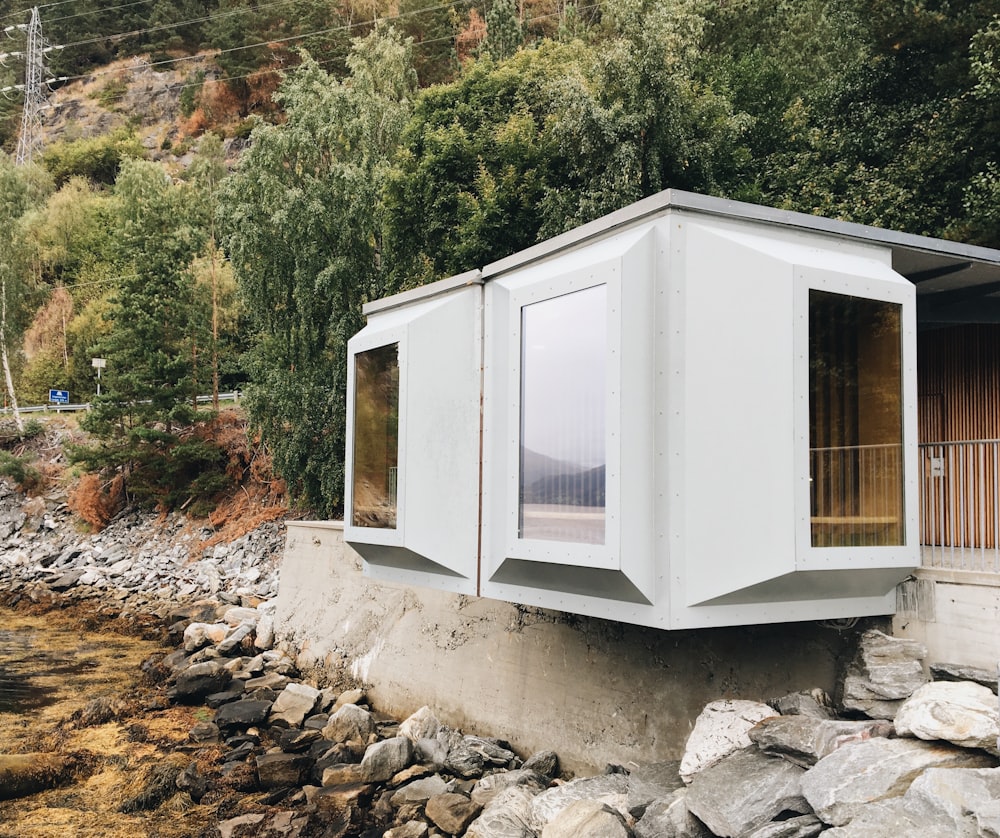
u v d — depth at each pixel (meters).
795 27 24.44
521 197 19.34
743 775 5.73
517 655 9.65
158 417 33.59
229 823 8.27
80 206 59.59
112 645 18.14
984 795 4.25
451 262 21.02
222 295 40.69
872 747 5.18
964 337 9.95
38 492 37.81
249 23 85.69
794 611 6.23
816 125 20.31
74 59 100.69
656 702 7.96
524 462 6.96
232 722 11.20
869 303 6.38
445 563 7.95
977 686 5.51
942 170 16.55
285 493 29.94
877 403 6.34
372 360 9.31
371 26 72.00
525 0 52.53
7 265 47.91
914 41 18.23
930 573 6.41
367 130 24.94
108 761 10.28
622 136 17.33
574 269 6.45
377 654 12.18
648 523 5.90
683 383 5.92
